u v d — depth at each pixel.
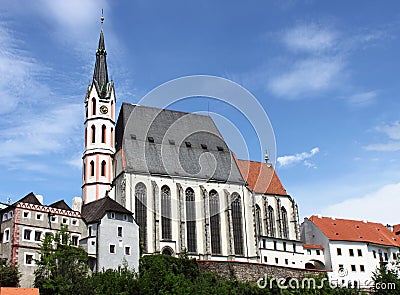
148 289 90.56
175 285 94.25
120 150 136.25
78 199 127.50
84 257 95.50
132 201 128.50
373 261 145.50
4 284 90.81
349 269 142.62
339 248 144.38
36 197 113.38
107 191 132.12
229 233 136.00
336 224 153.12
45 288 86.12
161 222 130.75
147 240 126.69
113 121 145.25
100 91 146.50
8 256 98.25
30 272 98.06
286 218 151.38
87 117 144.75
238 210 140.75
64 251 92.62
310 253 143.38
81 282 88.50
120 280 91.31
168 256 112.25
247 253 136.75
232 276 113.44
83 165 141.50
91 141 141.88
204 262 114.81
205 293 97.31
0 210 104.44
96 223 108.25
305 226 153.00
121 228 110.19
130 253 109.31
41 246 96.31
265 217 146.75
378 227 161.38
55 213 106.00
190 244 132.38
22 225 100.31
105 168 139.00
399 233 166.12
